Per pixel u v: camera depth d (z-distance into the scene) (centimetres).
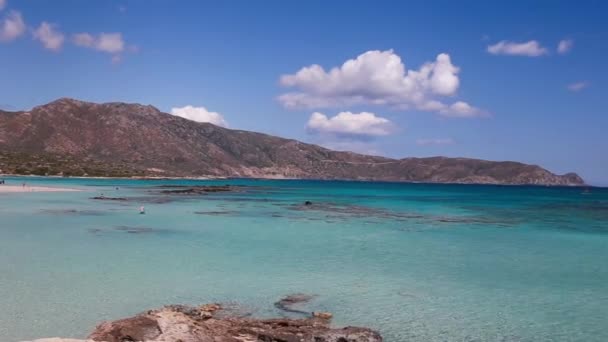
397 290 2114
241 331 1494
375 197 11000
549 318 1783
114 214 5066
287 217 5325
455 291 2119
